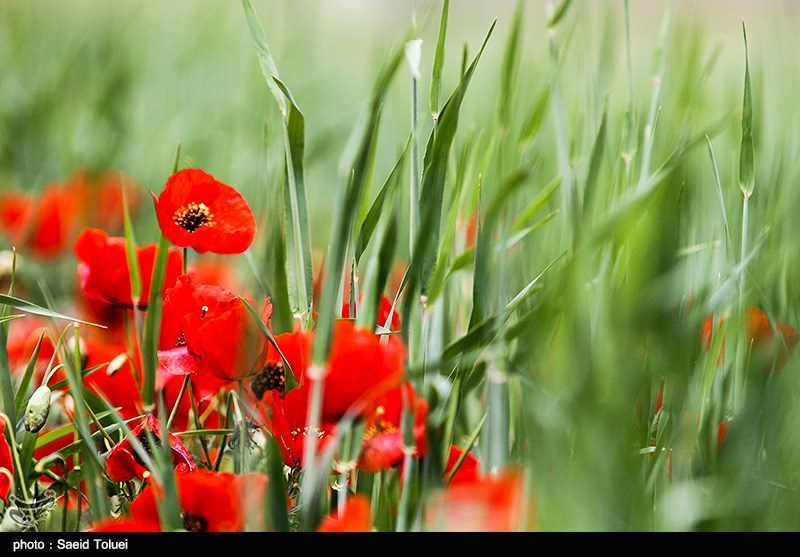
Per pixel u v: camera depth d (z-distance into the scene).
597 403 1.77
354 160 1.94
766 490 1.84
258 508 1.90
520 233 2.11
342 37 5.42
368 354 1.95
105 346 2.17
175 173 2.07
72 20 4.70
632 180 2.13
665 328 1.77
